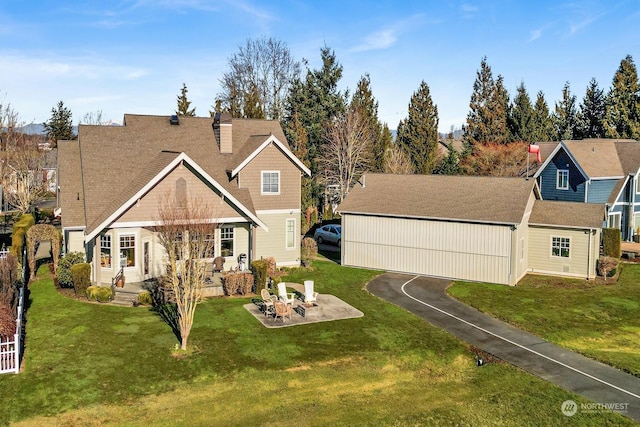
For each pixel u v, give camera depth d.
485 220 31.52
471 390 17.98
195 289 20.53
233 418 15.63
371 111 66.25
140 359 19.03
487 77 70.19
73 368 18.06
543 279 33.00
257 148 32.75
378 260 35.25
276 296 26.28
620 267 36.19
